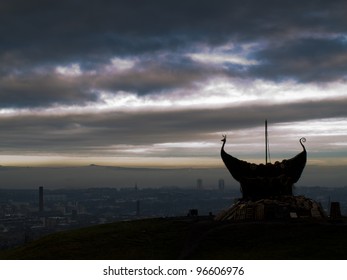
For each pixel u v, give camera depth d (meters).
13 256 59.97
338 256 50.94
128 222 71.50
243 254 53.47
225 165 70.69
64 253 57.88
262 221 62.97
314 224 60.03
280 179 69.44
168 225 65.50
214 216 75.62
